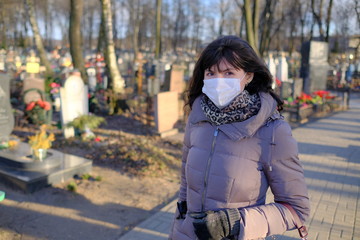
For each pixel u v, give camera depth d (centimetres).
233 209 145
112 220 450
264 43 2592
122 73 2525
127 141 821
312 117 1355
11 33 4709
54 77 1512
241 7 2716
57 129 944
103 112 1209
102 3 1195
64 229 421
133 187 567
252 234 141
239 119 154
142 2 4862
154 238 393
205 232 139
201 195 161
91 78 1616
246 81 163
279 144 151
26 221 436
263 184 156
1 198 340
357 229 408
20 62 1973
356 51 3028
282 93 1268
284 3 3281
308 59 1742
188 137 182
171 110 986
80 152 746
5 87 652
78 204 493
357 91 2361
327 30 2778
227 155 155
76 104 876
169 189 569
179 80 1335
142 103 1384
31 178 517
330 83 2528
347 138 963
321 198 509
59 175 558
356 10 2678
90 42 5281
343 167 676
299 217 150
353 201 499
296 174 152
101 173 623
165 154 752
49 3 4931
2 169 552
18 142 675
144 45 6297
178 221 185
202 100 173
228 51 156
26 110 988
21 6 3772
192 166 165
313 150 816
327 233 396
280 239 375
